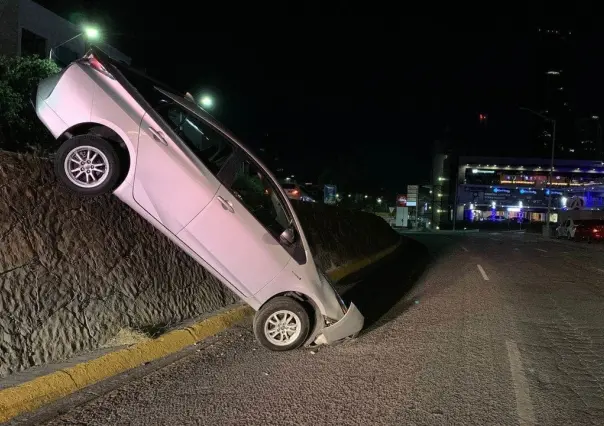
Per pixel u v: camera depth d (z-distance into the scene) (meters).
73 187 5.87
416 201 83.31
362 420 4.54
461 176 78.69
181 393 5.10
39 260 5.77
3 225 5.52
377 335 7.44
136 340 6.18
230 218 6.07
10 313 5.26
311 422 4.48
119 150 6.04
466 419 4.59
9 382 4.74
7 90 10.00
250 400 4.95
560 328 8.02
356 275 14.16
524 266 17.05
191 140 6.80
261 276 6.26
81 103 5.80
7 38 17.69
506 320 8.51
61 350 5.58
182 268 8.05
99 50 6.06
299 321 6.36
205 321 7.43
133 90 5.95
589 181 75.19
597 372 5.92
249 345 6.85
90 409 4.66
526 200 77.81
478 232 62.19
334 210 17.59
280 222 6.73
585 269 16.47
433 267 16.41
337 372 5.79
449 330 7.77
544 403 4.98
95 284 6.34
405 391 5.23
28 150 10.06
